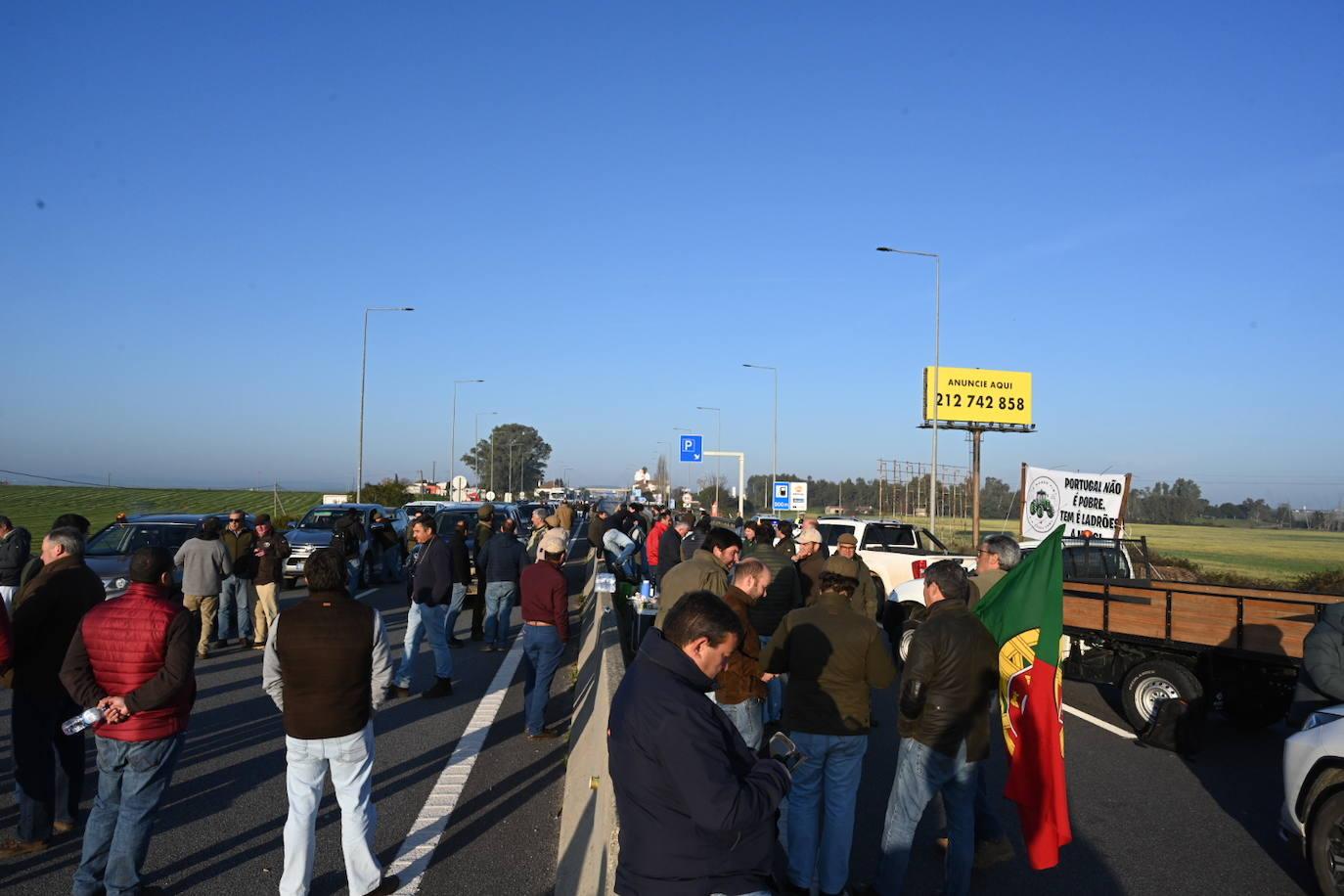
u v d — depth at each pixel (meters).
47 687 5.60
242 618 13.39
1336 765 5.38
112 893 4.74
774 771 3.18
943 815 6.90
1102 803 7.18
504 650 13.17
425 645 13.70
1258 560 38.12
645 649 3.22
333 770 4.91
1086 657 9.94
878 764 8.16
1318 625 6.30
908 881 5.67
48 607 5.59
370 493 53.88
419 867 5.46
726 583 7.07
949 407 39.56
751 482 85.31
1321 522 88.25
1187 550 46.91
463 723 8.98
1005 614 5.33
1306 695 6.81
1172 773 8.05
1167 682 8.94
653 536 21.48
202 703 9.73
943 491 54.06
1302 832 5.51
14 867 5.39
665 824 3.02
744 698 5.95
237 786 6.95
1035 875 5.77
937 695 5.07
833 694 5.11
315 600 4.87
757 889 3.12
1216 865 5.94
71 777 5.97
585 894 4.21
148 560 4.89
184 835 5.91
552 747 8.10
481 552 13.87
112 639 4.75
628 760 3.07
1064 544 12.57
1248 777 7.95
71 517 7.93
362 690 4.89
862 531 17.23
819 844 5.34
